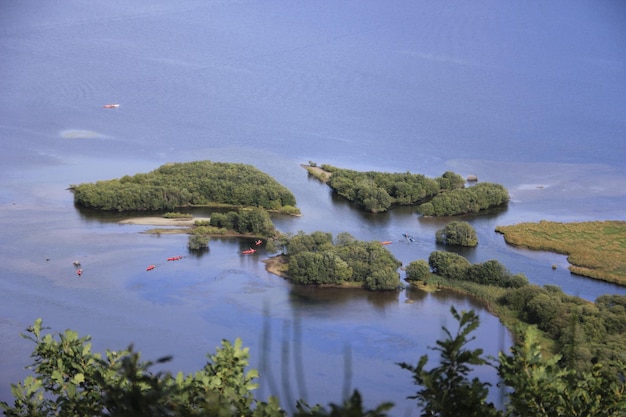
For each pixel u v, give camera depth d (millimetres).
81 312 55438
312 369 44781
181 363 47594
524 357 8391
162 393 6906
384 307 56531
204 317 54500
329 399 40500
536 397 8125
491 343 45656
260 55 149000
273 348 47969
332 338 50625
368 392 41719
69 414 9406
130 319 54219
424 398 7227
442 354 7316
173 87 131375
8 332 51781
